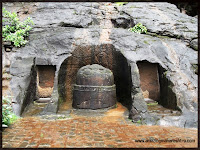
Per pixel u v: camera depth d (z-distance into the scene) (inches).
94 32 332.8
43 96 325.1
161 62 301.6
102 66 316.8
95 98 284.5
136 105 249.9
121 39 324.5
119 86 329.7
